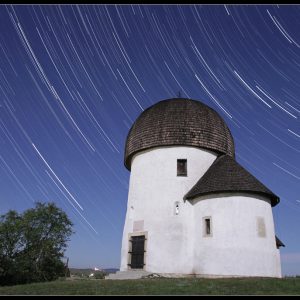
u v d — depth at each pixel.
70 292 14.20
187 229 22.72
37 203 30.53
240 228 20.48
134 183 26.11
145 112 28.02
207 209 21.91
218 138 26.08
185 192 23.94
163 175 24.69
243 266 19.70
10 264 26.69
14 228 27.59
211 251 20.67
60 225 30.45
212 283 15.73
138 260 23.53
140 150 26.28
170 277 20.83
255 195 21.45
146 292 13.64
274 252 20.78
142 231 23.89
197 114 26.36
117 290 14.27
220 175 22.73
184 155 24.98
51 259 29.34
